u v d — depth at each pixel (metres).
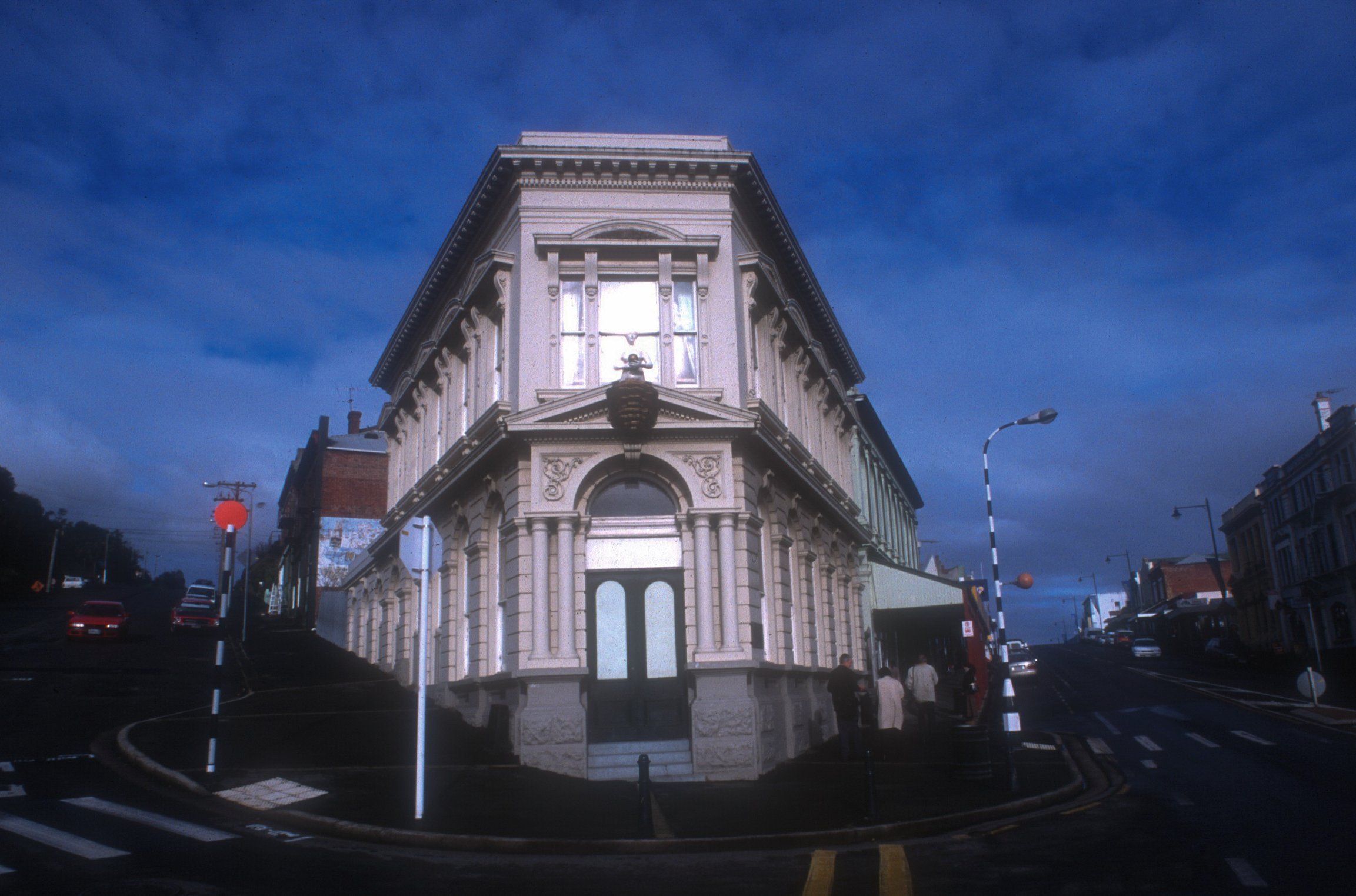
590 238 19.19
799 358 25.66
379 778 14.80
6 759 15.23
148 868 9.34
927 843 11.85
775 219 21.86
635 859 11.00
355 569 39.19
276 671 30.39
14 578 75.00
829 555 27.14
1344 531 51.50
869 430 38.38
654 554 18.53
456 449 21.59
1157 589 111.38
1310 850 10.29
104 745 16.67
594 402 18.06
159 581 152.25
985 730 16.36
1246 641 69.62
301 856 10.36
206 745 16.58
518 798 14.20
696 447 18.45
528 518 17.94
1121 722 27.05
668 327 19.27
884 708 19.84
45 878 8.80
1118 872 9.69
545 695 17.08
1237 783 15.45
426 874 9.88
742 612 18.19
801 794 15.12
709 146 20.34
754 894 9.21
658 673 18.08
